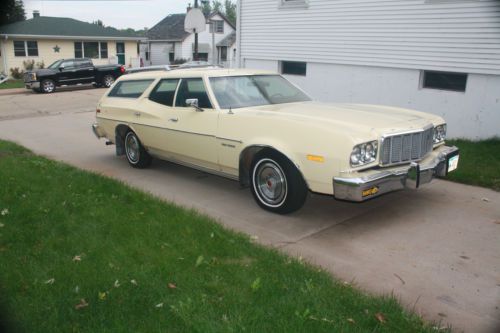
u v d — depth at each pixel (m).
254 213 5.46
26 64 32.69
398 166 4.87
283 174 5.11
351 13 10.93
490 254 4.32
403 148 4.85
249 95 6.09
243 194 6.22
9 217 4.84
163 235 4.40
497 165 7.11
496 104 8.82
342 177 4.54
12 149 9.01
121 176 7.22
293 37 12.44
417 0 9.61
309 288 3.38
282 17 12.59
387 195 6.07
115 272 3.62
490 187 6.36
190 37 45.47
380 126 4.77
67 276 3.56
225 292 3.35
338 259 4.21
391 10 10.12
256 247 4.22
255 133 5.27
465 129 9.35
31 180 6.34
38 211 5.00
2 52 32.03
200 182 6.84
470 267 4.06
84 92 23.94
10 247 4.14
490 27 8.63
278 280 3.53
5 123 13.66
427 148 5.23
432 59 9.62
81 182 6.20
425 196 6.02
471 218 5.24
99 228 4.56
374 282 3.77
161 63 47.34
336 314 3.07
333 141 4.59
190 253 4.01
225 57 47.47
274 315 3.04
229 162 5.70
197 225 4.67
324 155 4.63
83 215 4.92
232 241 4.27
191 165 6.56
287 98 6.33
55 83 24.25
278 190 5.26
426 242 4.59
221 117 5.68
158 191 6.39
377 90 10.84
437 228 4.95
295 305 3.15
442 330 3.02
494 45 8.65
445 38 9.32
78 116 14.76
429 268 4.04
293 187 5.04
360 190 4.46
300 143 4.84
